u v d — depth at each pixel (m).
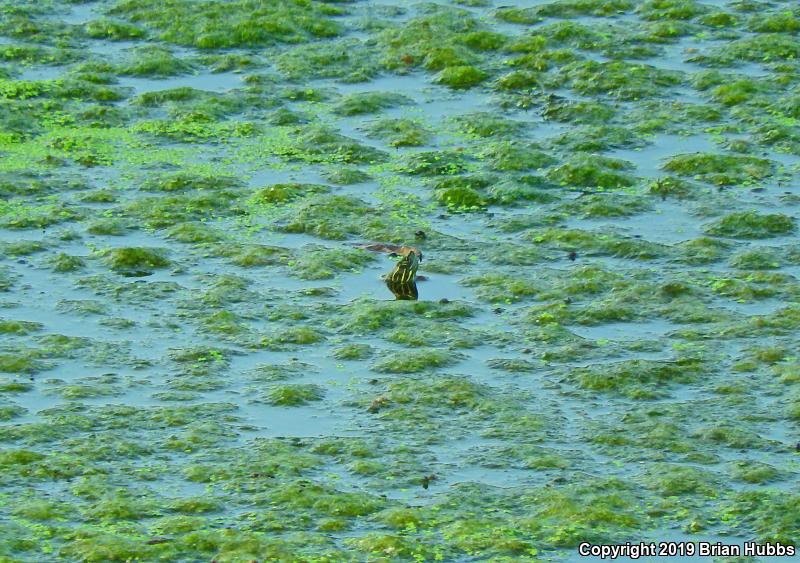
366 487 43.41
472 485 43.28
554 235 60.78
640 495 42.97
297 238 61.12
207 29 83.38
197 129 71.94
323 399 48.53
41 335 52.47
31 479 43.62
